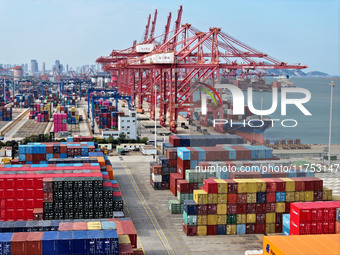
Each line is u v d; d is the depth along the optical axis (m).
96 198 80.50
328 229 65.81
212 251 70.56
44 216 79.56
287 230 69.75
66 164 95.81
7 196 80.62
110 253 58.16
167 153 108.88
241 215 78.00
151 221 84.94
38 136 173.00
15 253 56.69
